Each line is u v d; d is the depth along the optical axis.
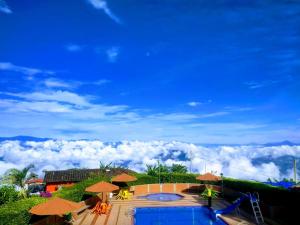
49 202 17.22
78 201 26.20
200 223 22.41
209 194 26.98
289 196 21.83
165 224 22.27
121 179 32.16
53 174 45.19
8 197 24.48
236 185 30.69
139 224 22.30
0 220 15.65
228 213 24.19
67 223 21.09
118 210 25.73
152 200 30.52
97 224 21.16
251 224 20.75
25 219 17.28
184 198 31.64
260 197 25.83
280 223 20.72
